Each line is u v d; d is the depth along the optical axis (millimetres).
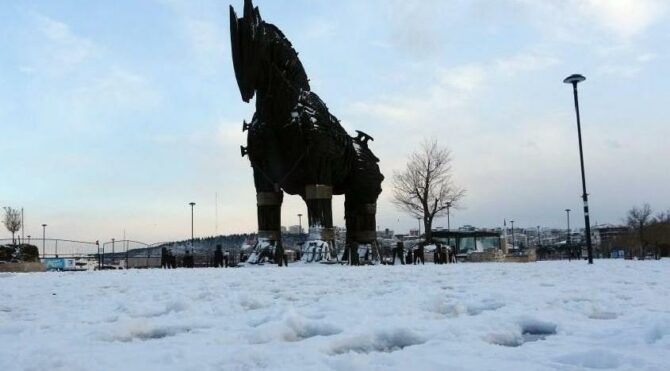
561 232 162000
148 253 50250
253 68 28797
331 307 8820
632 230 84562
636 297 9797
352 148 35094
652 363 4652
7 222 65125
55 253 44844
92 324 7684
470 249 64875
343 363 4758
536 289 11781
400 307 8641
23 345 5945
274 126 30375
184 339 6266
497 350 5441
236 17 28719
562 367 4664
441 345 5699
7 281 17391
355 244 31719
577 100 31609
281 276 18125
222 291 12367
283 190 33156
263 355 5105
